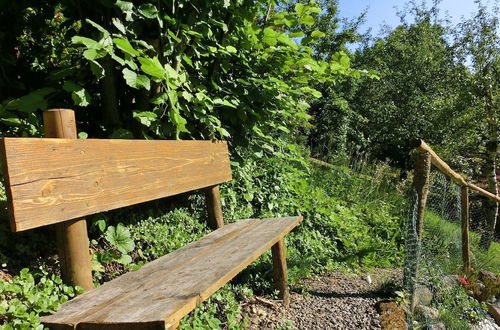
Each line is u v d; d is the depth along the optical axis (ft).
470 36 29.78
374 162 27.50
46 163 5.12
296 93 12.78
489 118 27.07
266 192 14.08
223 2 10.25
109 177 6.25
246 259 6.56
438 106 37.63
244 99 12.24
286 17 12.28
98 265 7.05
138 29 8.68
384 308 9.90
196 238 9.40
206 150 9.56
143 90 9.14
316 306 9.68
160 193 7.55
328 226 15.81
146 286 5.56
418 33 52.65
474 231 22.38
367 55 56.85
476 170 30.66
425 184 11.18
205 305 7.75
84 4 8.96
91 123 9.84
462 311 10.91
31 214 4.82
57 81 9.04
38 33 10.75
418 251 10.60
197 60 11.15
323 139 32.01
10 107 7.48
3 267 6.05
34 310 4.88
